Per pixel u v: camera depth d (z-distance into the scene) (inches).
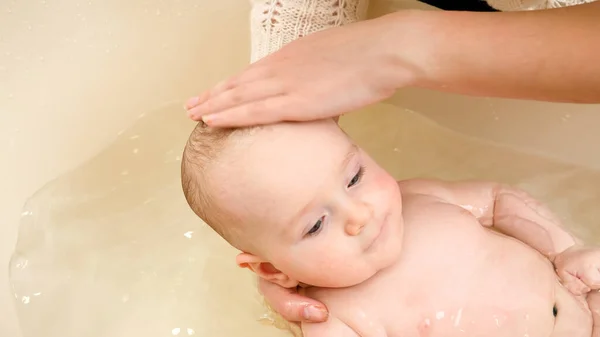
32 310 40.7
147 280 44.1
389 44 28.4
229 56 51.2
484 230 36.7
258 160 30.5
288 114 29.8
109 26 48.6
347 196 31.1
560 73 26.3
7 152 44.0
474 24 27.6
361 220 30.6
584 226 42.4
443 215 36.5
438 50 27.7
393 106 48.7
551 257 37.4
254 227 31.9
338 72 29.1
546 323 34.4
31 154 45.2
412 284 34.4
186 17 50.0
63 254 43.8
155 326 42.3
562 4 38.4
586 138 42.9
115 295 43.0
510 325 33.9
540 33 26.5
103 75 48.9
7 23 44.4
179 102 51.1
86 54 48.1
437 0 41.9
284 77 29.7
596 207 42.9
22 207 44.0
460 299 34.1
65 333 40.4
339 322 34.4
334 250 31.6
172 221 46.6
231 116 30.1
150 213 46.9
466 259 34.9
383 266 33.4
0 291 40.3
